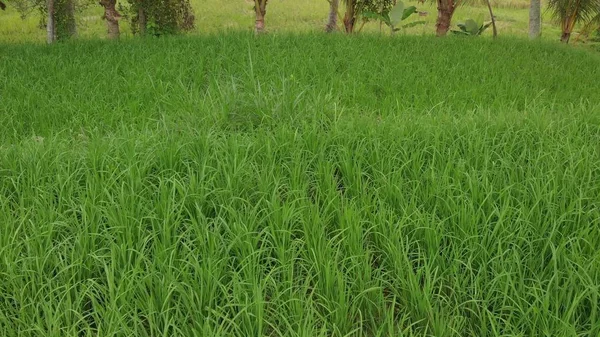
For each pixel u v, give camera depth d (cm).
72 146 488
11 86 713
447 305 288
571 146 454
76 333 262
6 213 363
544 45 1128
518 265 296
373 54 902
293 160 430
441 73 798
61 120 597
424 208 374
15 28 1778
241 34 1140
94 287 303
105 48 963
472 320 288
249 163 426
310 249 320
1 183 417
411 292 288
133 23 1402
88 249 328
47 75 782
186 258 318
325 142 467
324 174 417
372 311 300
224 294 282
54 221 350
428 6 2434
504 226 345
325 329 259
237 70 811
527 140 484
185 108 590
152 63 823
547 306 264
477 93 685
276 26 1967
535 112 554
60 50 967
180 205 371
